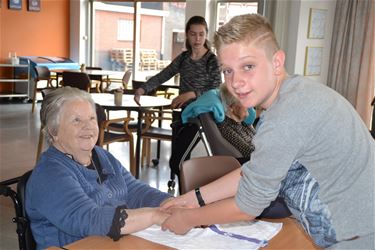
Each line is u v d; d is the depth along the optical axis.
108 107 3.91
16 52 9.40
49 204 1.48
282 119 1.07
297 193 1.14
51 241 1.54
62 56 10.35
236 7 7.64
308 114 1.05
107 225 1.41
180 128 3.40
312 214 1.13
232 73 1.10
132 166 4.28
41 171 1.54
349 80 6.61
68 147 1.64
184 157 3.38
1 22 9.07
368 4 6.34
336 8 6.61
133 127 4.60
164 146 5.89
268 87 1.10
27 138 5.91
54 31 10.12
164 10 9.17
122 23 9.87
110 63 10.23
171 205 1.47
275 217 1.63
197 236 1.45
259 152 1.10
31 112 7.95
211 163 2.12
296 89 1.09
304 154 1.09
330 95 1.09
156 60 9.48
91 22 10.38
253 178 1.11
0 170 4.46
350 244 1.08
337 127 1.06
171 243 1.39
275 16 6.06
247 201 1.14
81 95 1.68
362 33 6.42
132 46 9.72
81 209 1.46
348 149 1.07
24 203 1.54
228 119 3.01
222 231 1.50
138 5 9.53
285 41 6.25
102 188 1.69
